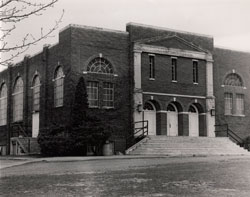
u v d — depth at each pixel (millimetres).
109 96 35062
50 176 15875
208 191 10766
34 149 35656
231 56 41562
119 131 34812
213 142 34750
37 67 40000
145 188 11586
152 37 36875
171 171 16266
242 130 41438
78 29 34031
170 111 37844
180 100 37656
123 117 35156
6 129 46094
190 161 21594
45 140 31812
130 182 13000
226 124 38469
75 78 33562
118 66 35438
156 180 13375
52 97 36531
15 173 18000
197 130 38938
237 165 18297
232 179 13266
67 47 34125
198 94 38750
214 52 40438
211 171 15844
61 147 30688
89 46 34344
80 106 31766
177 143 33219
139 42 36062
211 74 39625
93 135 31094
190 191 10844
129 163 21297
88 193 10953
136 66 35750
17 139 36438
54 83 36469
